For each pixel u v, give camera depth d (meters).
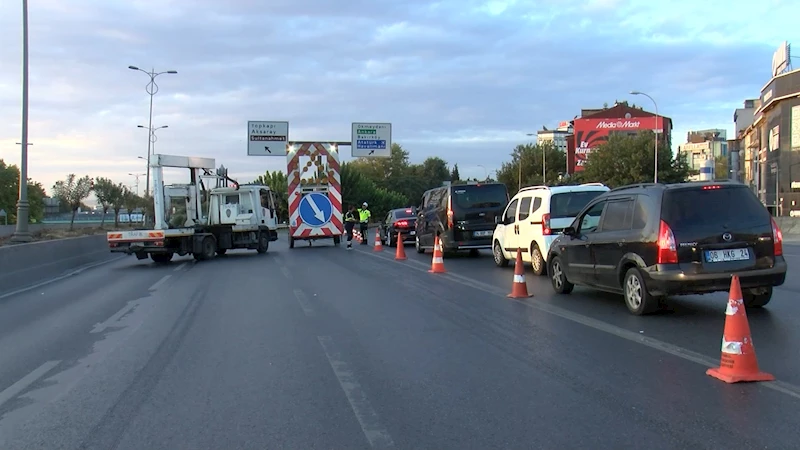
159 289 13.69
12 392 6.06
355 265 18.03
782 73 52.19
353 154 49.72
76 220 92.69
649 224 8.59
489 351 7.15
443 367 6.52
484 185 18.95
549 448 4.35
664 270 8.28
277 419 5.08
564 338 7.67
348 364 6.74
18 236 23.02
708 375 5.90
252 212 24.62
